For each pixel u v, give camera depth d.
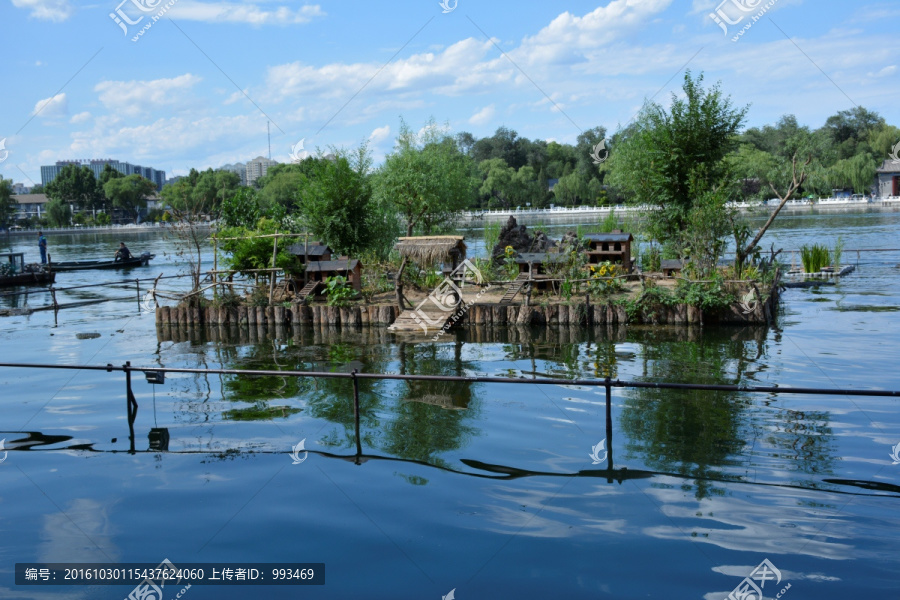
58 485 9.83
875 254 37.03
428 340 19.39
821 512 8.43
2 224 99.50
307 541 8.08
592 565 7.36
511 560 7.51
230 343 19.73
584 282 24.52
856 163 91.25
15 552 7.95
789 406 12.49
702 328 19.84
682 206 25.70
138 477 10.07
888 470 9.59
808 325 19.44
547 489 9.30
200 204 27.52
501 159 107.25
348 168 26.81
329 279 23.02
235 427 12.20
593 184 97.62
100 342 20.14
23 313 26.33
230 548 7.95
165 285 35.66
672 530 8.08
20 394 14.66
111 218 131.50
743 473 9.61
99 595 7.04
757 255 24.38
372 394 14.24
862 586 6.85
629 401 13.14
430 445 11.10
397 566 7.46
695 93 25.55
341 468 10.22
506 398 13.67
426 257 22.62
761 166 56.00
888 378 13.64
